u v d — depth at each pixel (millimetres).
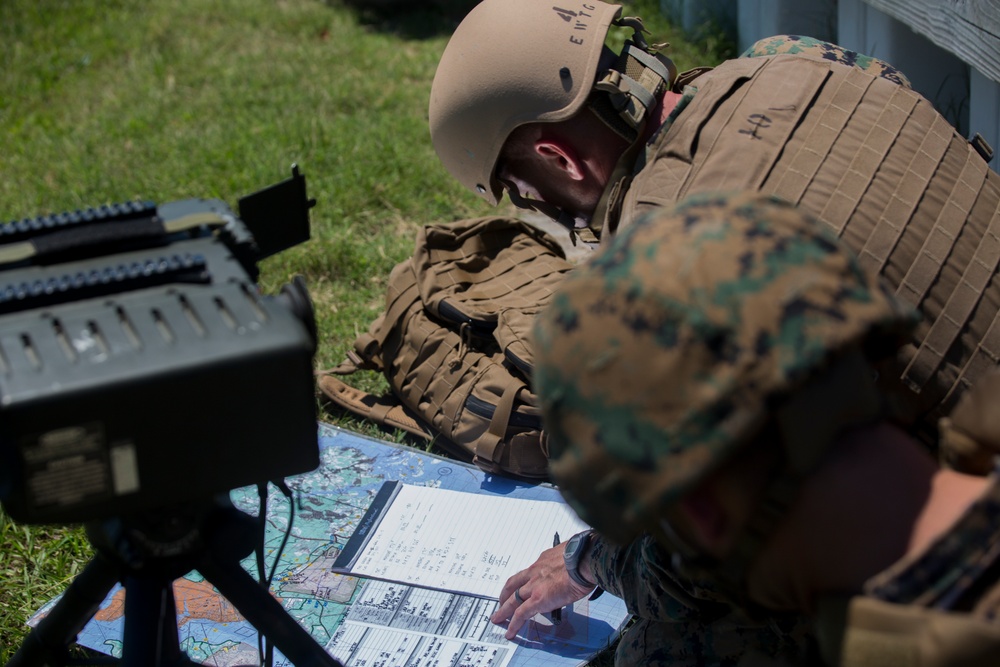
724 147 1637
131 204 1300
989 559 891
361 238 3605
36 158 4473
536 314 2459
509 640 1899
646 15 5387
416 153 4176
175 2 6477
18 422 974
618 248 978
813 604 1010
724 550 995
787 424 912
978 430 1010
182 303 1096
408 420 2584
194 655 1877
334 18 6098
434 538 2152
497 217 2771
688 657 1499
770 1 4348
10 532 2283
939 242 1580
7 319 1061
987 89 2959
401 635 1924
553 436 1004
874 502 959
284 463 1117
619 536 975
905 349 1512
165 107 4898
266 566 2109
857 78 1726
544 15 1833
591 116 1818
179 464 1067
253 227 1412
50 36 6023
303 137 4305
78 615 1369
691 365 909
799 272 920
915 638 895
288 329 1075
